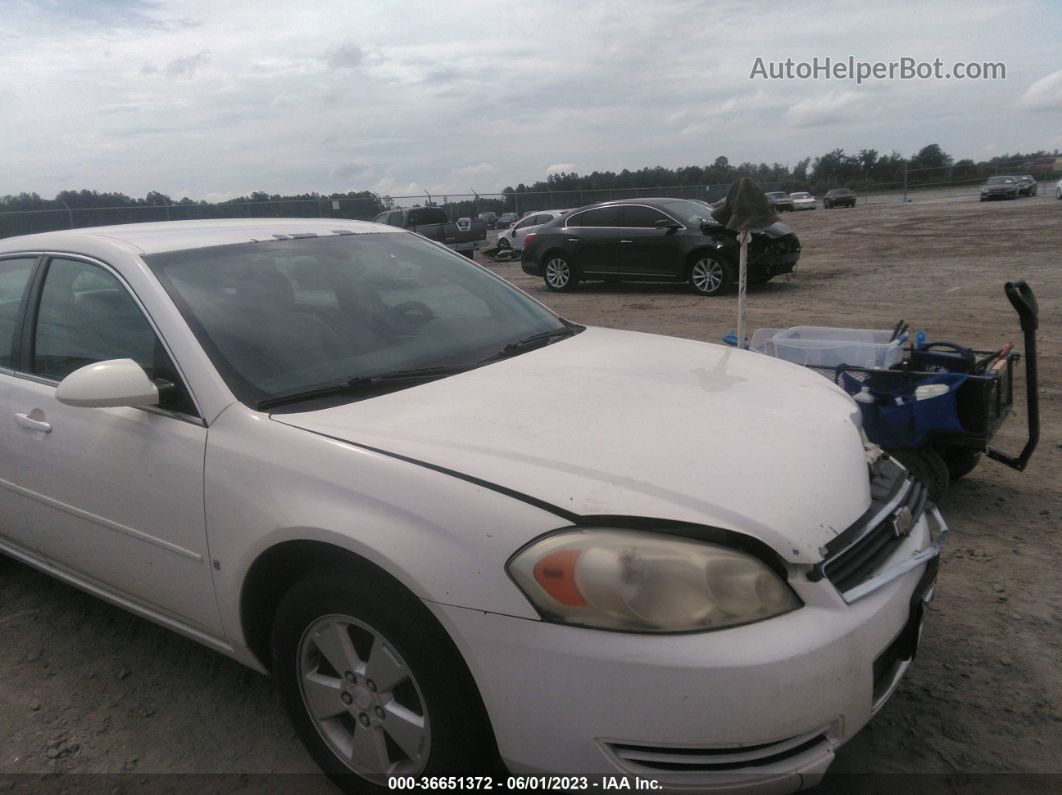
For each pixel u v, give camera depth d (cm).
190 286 275
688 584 181
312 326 281
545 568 183
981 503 438
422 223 2425
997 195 3984
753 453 217
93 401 237
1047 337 847
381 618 202
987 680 283
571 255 1469
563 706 180
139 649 323
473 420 229
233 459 234
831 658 184
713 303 1248
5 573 392
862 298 1184
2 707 288
